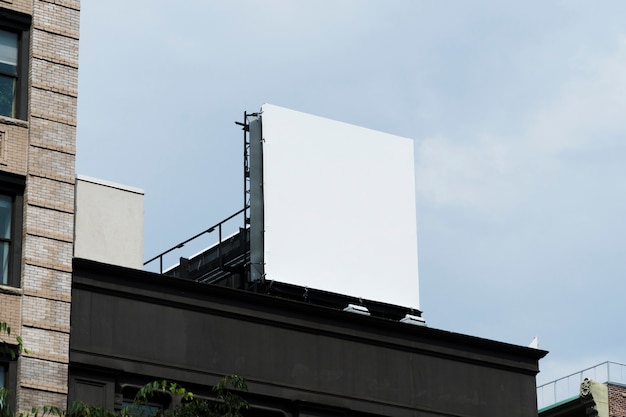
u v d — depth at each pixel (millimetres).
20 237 40812
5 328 33625
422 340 46000
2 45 42656
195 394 41750
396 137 50188
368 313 46094
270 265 45781
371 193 48906
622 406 53312
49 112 42469
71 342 40438
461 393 46062
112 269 41594
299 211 47000
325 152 48281
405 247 49031
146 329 41656
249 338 43156
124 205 44469
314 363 43938
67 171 42156
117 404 40531
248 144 47594
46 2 43562
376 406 44438
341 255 47438
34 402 39156
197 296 42719
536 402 47312
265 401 42875
